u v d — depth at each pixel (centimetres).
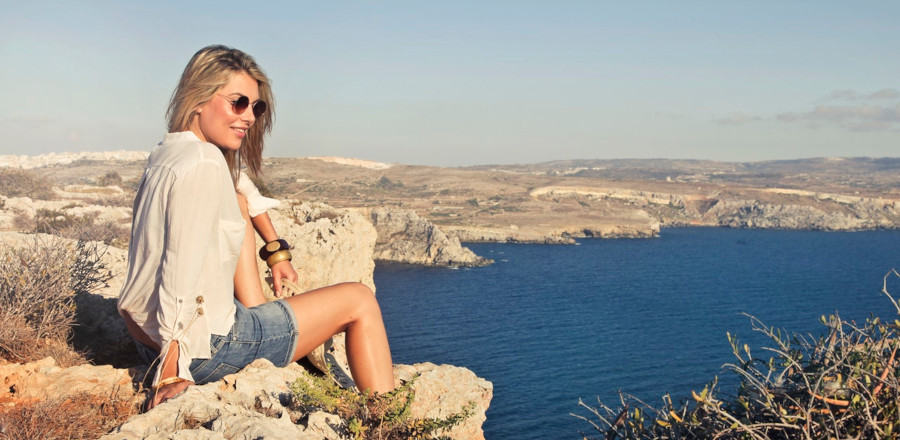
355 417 330
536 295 11300
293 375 369
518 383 6184
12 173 4888
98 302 563
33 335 465
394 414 338
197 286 304
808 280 13825
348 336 370
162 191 298
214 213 302
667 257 18350
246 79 334
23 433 293
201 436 272
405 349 7431
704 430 291
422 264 15362
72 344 505
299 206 1617
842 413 279
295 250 1351
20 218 2489
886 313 9369
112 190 5819
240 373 338
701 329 8688
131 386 368
